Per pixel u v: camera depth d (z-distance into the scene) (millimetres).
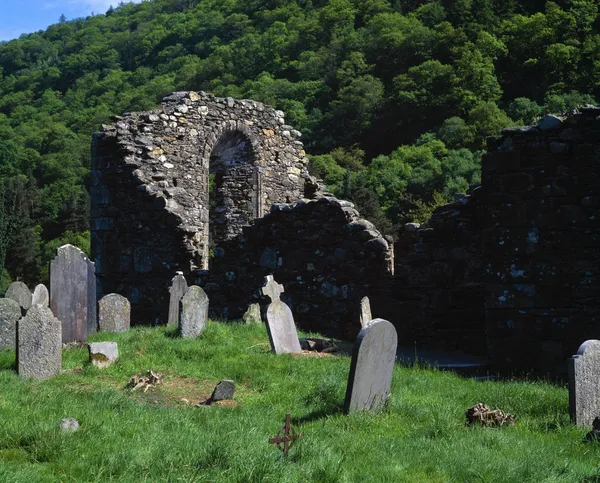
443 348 14242
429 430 7297
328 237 15781
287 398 8773
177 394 9102
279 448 6090
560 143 11992
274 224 16625
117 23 105500
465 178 46531
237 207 20438
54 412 7371
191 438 6535
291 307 16109
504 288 12031
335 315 15508
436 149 51250
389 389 8367
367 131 58625
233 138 20266
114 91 74625
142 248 18031
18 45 99625
